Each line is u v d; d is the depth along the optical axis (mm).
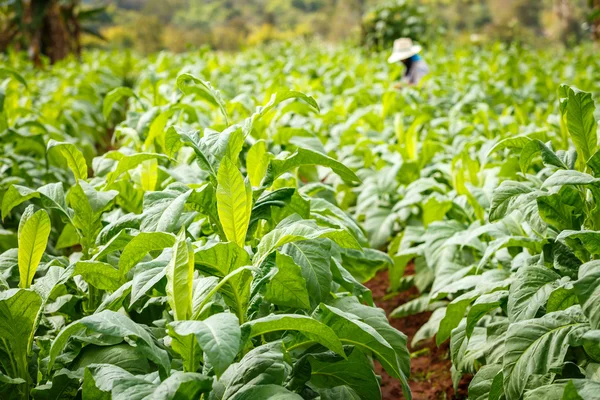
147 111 4559
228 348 1768
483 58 14250
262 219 2814
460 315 3193
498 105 8031
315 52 17875
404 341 2754
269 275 2426
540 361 2295
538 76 9852
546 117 6414
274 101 2758
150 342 2023
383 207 5094
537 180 3238
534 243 3018
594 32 18375
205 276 2615
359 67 11789
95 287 2771
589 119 2652
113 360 2369
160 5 72438
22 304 2338
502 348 2844
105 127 9289
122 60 17172
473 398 2770
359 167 5773
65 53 17672
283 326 2172
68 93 8695
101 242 2787
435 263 3863
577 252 2590
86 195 2955
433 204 4363
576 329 2324
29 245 2486
